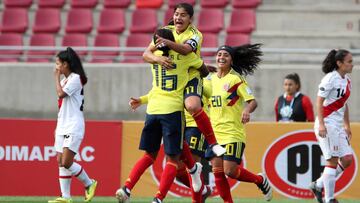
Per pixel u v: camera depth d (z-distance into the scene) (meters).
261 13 67.00
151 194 37.72
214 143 26.80
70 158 32.19
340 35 64.00
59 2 68.56
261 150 37.84
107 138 37.91
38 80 57.16
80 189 37.88
